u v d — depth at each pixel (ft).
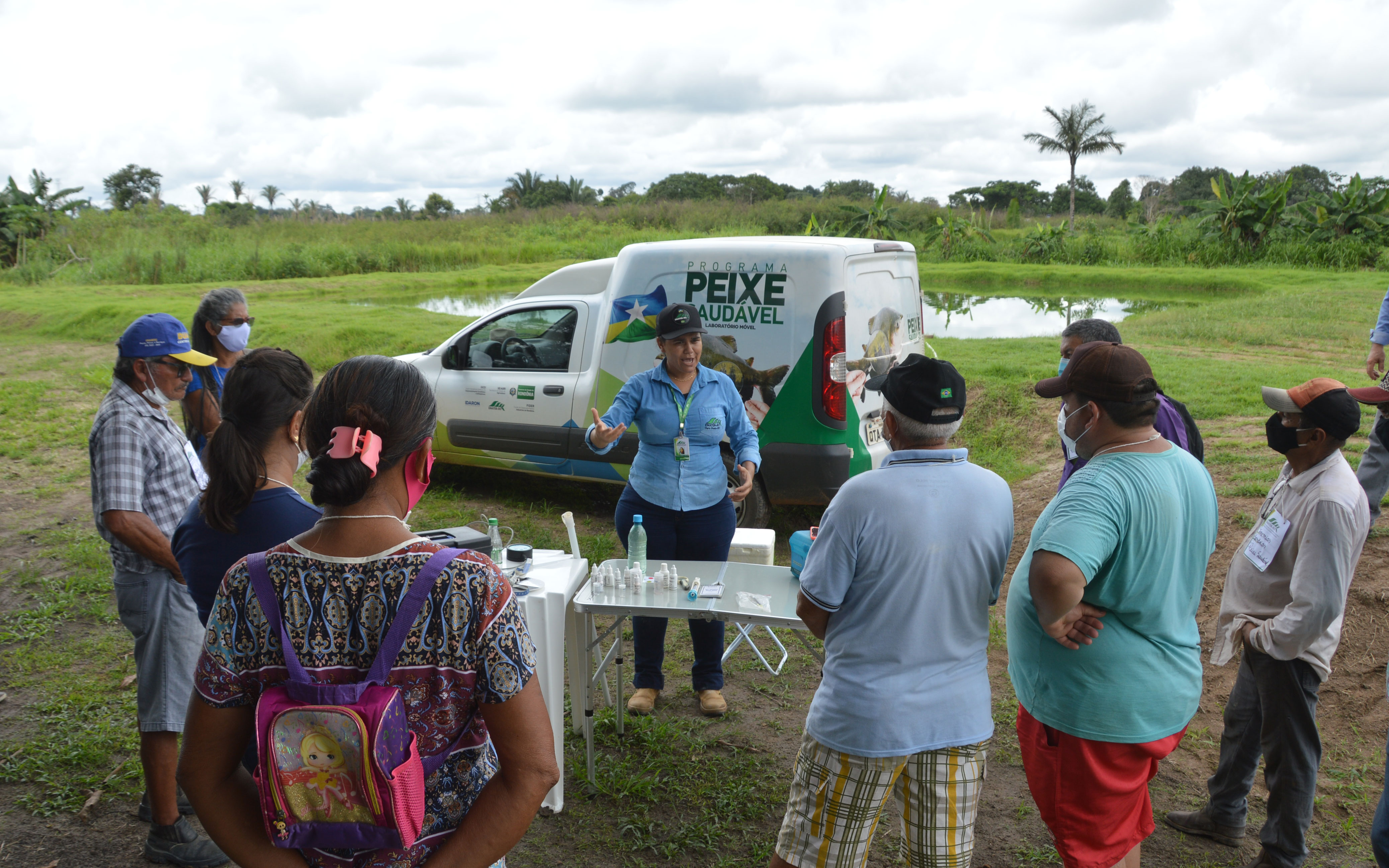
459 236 131.54
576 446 22.17
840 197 247.91
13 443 29.40
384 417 4.83
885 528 7.38
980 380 30.17
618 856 10.53
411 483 5.16
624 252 21.29
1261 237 105.09
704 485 13.44
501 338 23.71
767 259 19.49
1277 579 9.35
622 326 21.20
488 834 4.86
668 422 13.30
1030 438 26.23
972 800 7.80
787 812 8.33
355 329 46.78
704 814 11.22
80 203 114.01
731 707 13.93
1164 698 7.75
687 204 170.50
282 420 7.17
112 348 50.31
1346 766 11.80
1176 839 10.69
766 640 16.44
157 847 10.23
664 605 10.99
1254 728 10.01
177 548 7.34
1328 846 10.44
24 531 21.53
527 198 264.31
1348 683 12.96
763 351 19.53
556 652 10.86
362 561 4.68
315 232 118.93
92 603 17.40
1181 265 107.34
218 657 4.73
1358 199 99.14
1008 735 13.01
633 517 13.58
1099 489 7.45
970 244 127.85
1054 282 99.09
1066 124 158.71
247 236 112.57
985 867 10.29
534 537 21.15
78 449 29.30
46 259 97.91
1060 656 7.88
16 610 17.13
